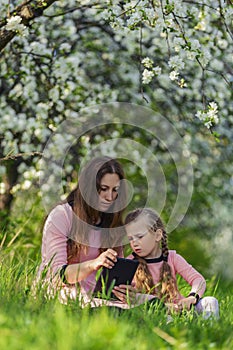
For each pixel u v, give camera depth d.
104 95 9.45
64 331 3.08
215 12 8.27
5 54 9.25
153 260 5.02
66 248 4.83
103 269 4.61
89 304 4.07
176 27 6.71
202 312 4.63
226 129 10.33
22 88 9.28
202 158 10.65
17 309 3.73
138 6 5.84
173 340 3.36
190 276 5.05
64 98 9.16
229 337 3.62
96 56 9.73
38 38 9.20
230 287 9.88
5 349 2.86
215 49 8.59
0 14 8.46
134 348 3.12
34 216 9.23
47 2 6.10
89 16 9.49
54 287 4.58
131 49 9.58
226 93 9.59
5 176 9.66
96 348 2.95
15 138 9.45
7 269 5.46
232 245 10.72
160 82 9.57
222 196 10.80
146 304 4.29
